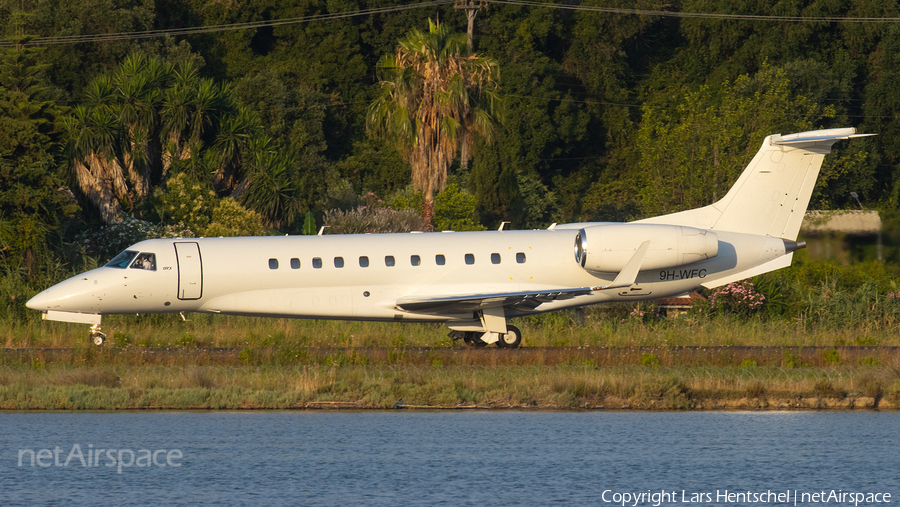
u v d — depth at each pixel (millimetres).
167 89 133750
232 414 63531
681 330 99562
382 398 67375
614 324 103938
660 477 47812
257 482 46562
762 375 75312
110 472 48438
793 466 49938
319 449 52969
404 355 79812
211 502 43250
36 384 70062
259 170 134125
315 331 94688
